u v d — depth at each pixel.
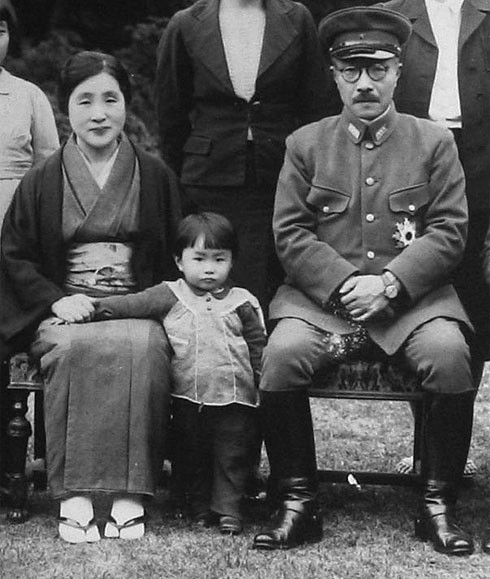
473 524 4.27
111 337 4.14
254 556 3.91
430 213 4.23
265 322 4.69
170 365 4.21
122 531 4.10
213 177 4.73
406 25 4.19
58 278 4.38
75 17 10.38
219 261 4.20
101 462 4.09
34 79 9.88
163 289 4.26
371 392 4.18
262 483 4.50
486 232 4.59
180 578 3.72
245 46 4.68
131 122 9.77
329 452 5.32
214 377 4.17
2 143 4.79
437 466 4.08
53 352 4.14
